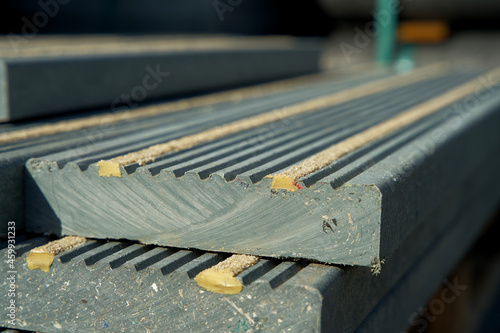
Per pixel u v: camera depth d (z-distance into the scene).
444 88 0.87
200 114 0.63
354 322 0.41
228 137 0.51
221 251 0.40
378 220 0.38
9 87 0.53
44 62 0.56
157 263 0.40
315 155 0.45
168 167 0.42
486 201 0.74
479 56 1.59
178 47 0.91
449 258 0.56
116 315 0.40
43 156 0.45
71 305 0.40
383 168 0.42
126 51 0.74
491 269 1.21
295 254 0.39
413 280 0.48
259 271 0.39
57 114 0.58
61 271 0.40
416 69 1.29
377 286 0.44
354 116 0.60
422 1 1.50
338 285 0.39
